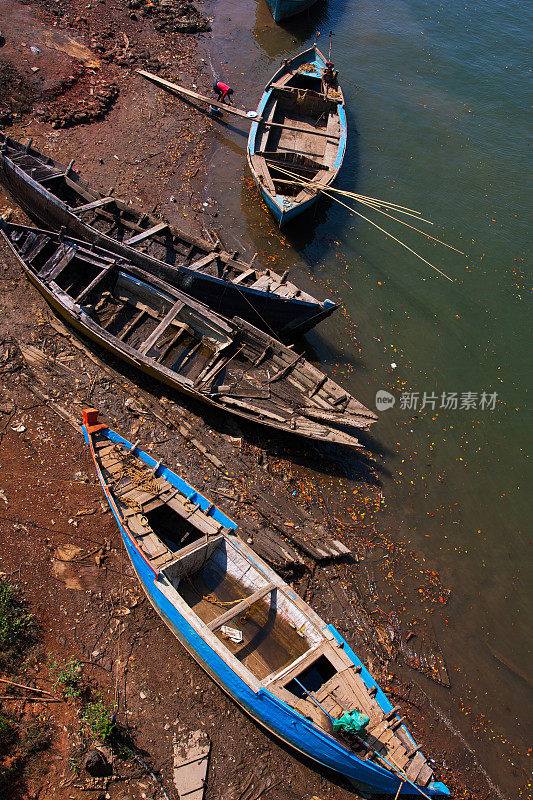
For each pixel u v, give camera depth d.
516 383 20.39
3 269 19.80
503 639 15.11
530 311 22.48
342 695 11.67
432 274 23.28
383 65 32.94
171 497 14.31
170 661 12.91
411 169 27.33
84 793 10.82
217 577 14.23
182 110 28.09
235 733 12.21
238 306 19.36
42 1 30.97
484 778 12.95
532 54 34.69
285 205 22.48
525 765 13.31
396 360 20.52
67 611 13.15
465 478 17.97
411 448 18.39
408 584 15.62
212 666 12.04
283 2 33.59
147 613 13.46
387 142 28.42
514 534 17.02
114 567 13.99
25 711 11.50
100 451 14.88
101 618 13.19
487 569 16.27
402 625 14.88
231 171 25.95
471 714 13.79
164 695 12.40
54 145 24.58
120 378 17.89
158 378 17.52
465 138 29.20
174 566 12.95
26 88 25.94
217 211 24.08
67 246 18.72
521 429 19.25
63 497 14.96
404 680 13.96
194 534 14.77
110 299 18.84
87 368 17.89
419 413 19.22
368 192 26.06
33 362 17.62
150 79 28.98
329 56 33.06
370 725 11.41
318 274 22.69
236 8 36.03
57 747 11.18
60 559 13.88
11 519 14.34
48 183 20.72
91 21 31.20
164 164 25.33
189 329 18.55
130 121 26.72
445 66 33.44
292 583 14.79
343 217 24.97
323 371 19.75
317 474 17.23
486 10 38.28
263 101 27.02
